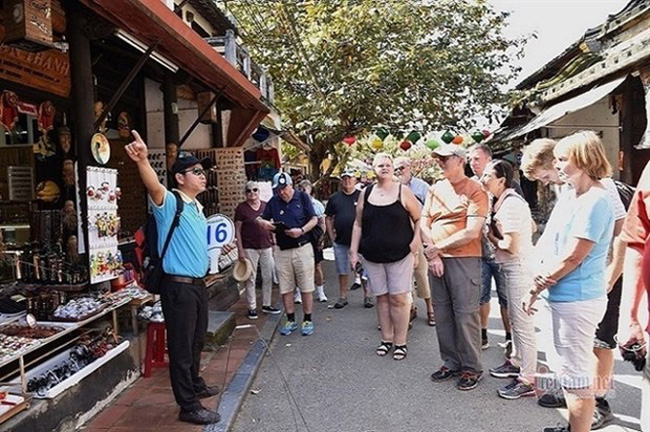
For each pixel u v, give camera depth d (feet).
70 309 12.80
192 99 27.07
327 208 24.86
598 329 11.25
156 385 14.17
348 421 12.44
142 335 15.15
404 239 16.28
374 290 16.99
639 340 8.30
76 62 14.01
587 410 9.71
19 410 10.00
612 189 11.27
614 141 33.99
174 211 11.73
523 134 36.73
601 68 26.25
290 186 19.31
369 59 43.62
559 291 9.76
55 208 18.39
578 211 9.52
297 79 45.65
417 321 21.13
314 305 24.68
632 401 12.91
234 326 19.22
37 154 18.62
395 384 14.61
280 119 40.68
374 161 16.61
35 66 15.21
